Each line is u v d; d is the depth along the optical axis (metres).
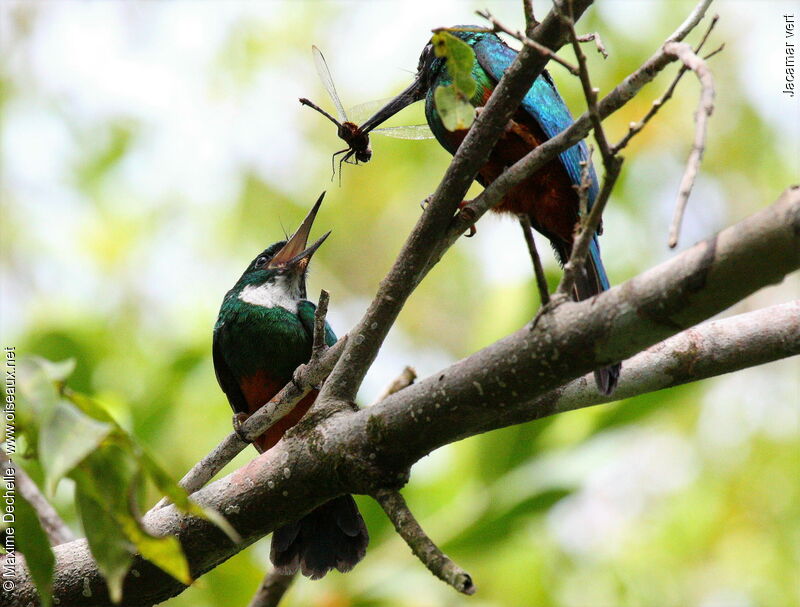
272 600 8.27
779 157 15.44
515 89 5.80
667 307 4.71
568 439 9.77
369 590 9.85
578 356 5.06
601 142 4.83
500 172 8.56
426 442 5.61
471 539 9.47
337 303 16.53
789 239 4.30
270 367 10.12
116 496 3.96
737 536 14.10
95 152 15.95
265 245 15.82
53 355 11.30
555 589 12.30
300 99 9.01
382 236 16.36
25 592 6.09
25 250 15.62
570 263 5.22
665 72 15.01
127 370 12.19
